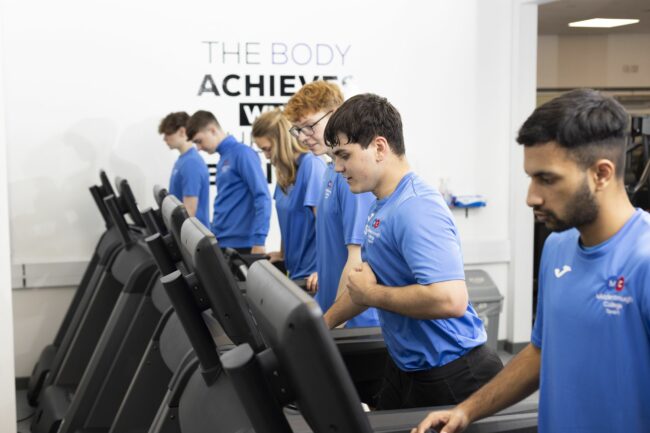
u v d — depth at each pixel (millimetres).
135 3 5035
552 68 8602
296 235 3391
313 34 5387
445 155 5719
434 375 2074
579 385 1357
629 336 1277
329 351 1042
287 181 3355
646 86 8734
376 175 2027
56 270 5059
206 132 4656
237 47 5242
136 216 4168
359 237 2488
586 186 1272
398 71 5574
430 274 1888
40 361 4785
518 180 5770
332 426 1088
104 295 4273
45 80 4938
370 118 1992
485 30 5707
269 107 5340
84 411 3494
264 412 1199
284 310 1073
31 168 4973
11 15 4832
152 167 5168
